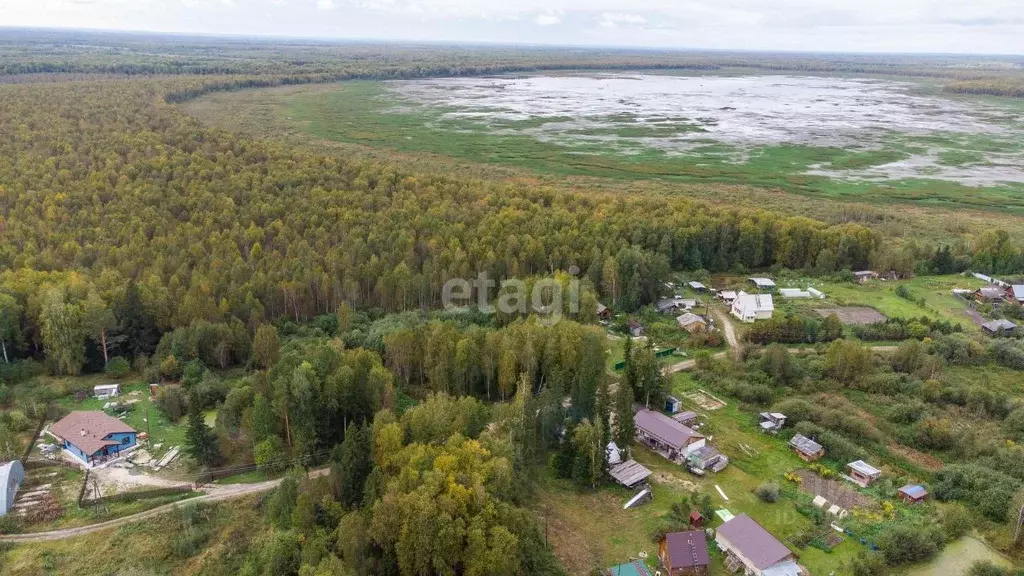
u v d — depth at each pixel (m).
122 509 74.81
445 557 64.00
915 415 96.81
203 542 71.19
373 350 110.56
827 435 90.19
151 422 92.44
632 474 82.00
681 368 113.62
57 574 66.38
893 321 128.38
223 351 108.69
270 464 81.44
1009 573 66.62
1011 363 113.69
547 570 67.25
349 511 71.69
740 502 79.00
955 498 79.12
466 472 69.88
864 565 67.62
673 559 66.44
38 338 110.06
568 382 98.69
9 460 81.44
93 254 132.50
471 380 100.81
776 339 123.25
